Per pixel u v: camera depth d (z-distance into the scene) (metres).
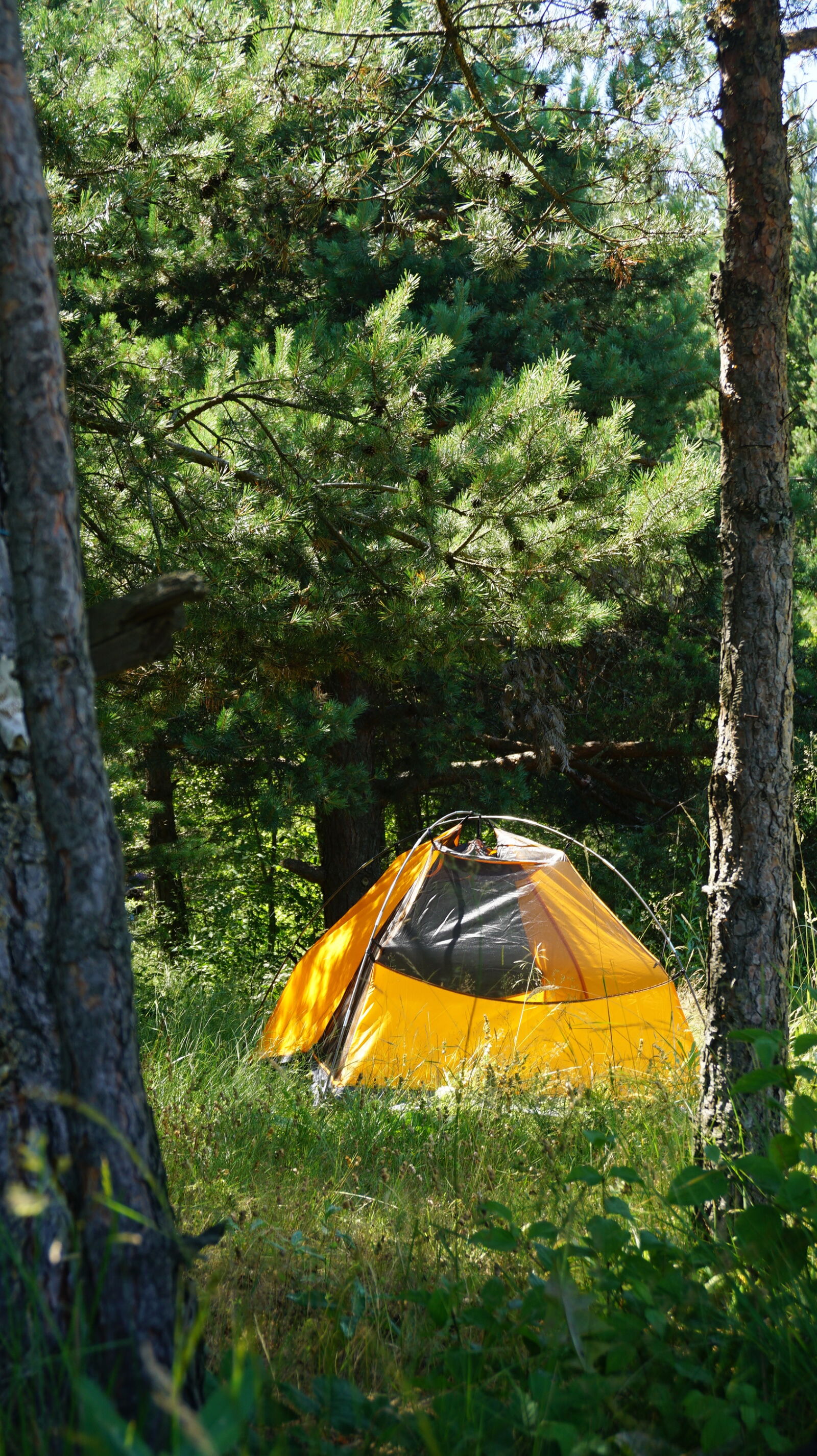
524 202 8.35
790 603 3.15
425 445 6.28
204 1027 6.80
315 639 6.87
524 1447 1.82
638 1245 2.65
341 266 9.65
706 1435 1.72
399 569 6.37
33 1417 1.53
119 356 5.79
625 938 5.86
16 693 1.90
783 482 3.15
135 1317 1.63
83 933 1.68
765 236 3.13
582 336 10.88
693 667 11.30
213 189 5.69
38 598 1.70
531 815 12.56
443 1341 2.25
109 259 5.94
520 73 5.04
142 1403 1.57
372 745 11.62
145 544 6.37
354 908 6.66
